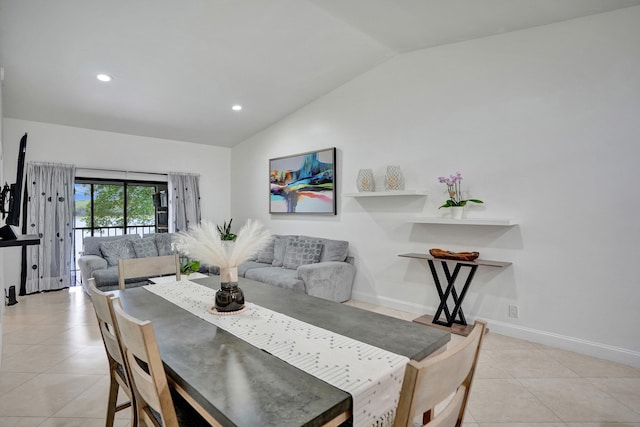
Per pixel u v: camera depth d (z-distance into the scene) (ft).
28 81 12.55
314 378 3.21
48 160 16.03
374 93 13.85
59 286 16.12
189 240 5.44
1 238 5.47
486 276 10.92
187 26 10.46
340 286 13.69
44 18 9.52
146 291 6.53
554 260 9.64
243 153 20.85
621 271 8.68
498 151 10.64
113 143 17.84
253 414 2.64
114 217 18.19
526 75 10.12
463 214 11.30
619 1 8.42
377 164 13.79
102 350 9.48
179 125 17.85
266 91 15.03
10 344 9.88
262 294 6.35
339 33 11.35
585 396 7.16
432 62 12.16
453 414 2.87
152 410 4.19
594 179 9.04
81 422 6.30
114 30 10.31
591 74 9.08
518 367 8.43
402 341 4.13
